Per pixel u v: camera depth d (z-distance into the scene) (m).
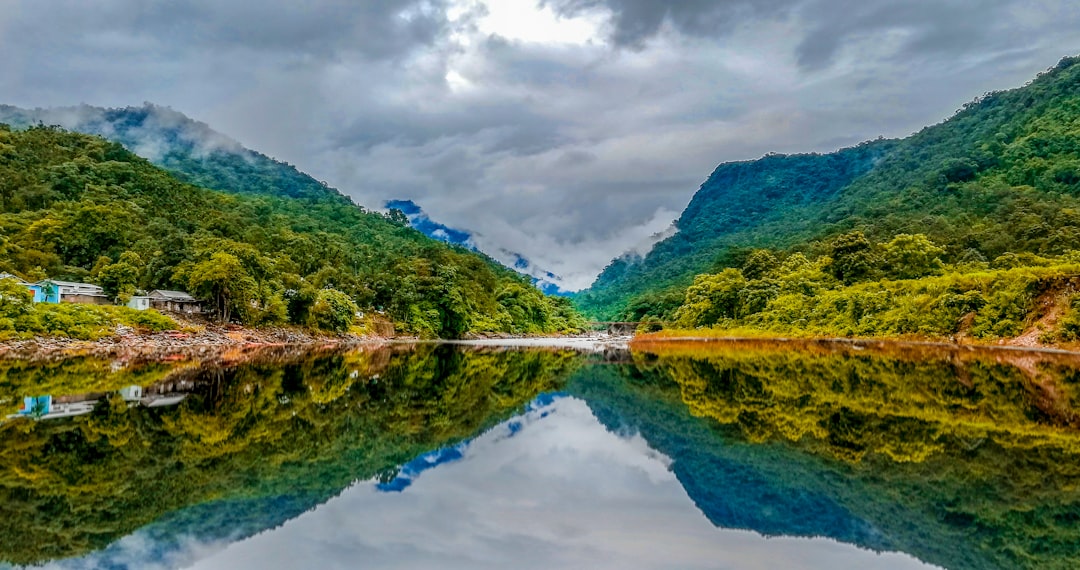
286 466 20.08
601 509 16.44
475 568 12.41
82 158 133.50
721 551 13.53
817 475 19.39
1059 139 171.25
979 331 74.94
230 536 13.93
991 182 169.25
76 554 12.73
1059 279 72.12
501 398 38.69
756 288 116.69
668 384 46.28
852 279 109.75
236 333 87.44
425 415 31.38
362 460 21.31
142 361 56.47
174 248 96.81
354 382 45.06
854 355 69.12
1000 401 33.50
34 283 76.81
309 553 13.03
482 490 18.16
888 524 15.13
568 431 27.86
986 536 14.07
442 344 109.00
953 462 20.56
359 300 123.31
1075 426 26.50
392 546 13.53
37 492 16.73
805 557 13.08
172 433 24.81
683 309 134.12
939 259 107.44
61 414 28.88
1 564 12.16
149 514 15.24
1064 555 12.91
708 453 22.88
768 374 50.75
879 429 26.25
